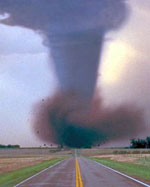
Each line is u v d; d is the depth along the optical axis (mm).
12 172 44000
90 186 23797
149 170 38875
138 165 50000
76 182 26906
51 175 35125
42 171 42062
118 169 42875
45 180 29375
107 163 60719
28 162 77375
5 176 37312
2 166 60938
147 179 28312
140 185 23953
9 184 27016
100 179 29141
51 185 25125
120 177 30781
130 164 53812
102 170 41375
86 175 33969
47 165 57531
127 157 90938
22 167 55469
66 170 42750
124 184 24812
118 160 73250
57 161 75438
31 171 43281
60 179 30000
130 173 35438
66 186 24219
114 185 24219
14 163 73500
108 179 28969
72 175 34375
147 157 86750
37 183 26906
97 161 72062
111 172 37688
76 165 54969
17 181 29453
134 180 27672
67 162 68438
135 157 90062
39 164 63625
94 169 43562
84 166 51344
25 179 31109
